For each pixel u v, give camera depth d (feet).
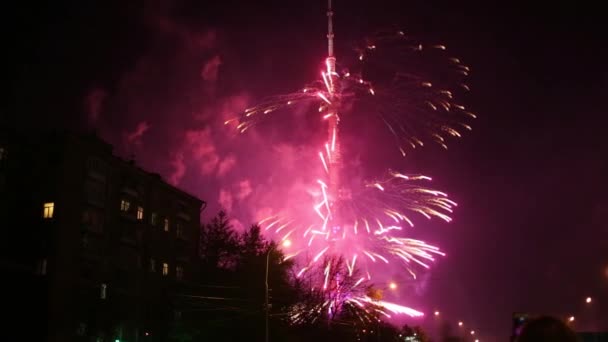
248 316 167.63
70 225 163.53
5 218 160.66
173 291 193.06
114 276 178.19
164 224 207.72
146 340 186.39
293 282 173.68
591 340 107.55
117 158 185.57
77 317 161.58
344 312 173.99
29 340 151.74
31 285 155.84
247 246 187.01
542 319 10.54
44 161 165.78
